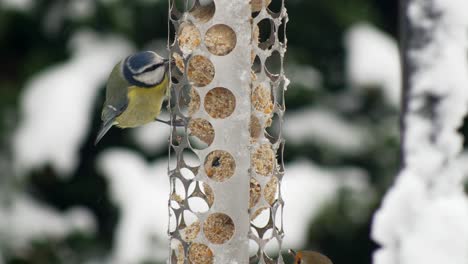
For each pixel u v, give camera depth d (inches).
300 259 296.4
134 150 551.5
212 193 241.3
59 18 553.3
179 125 246.1
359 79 557.9
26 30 562.6
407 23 145.6
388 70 559.2
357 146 561.0
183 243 244.2
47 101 536.4
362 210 541.0
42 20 557.0
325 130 561.0
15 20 557.3
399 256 140.5
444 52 142.7
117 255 510.6
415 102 144.2
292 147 557.9
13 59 568.4
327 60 575.8
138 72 295.9
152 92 295.9
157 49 550.6
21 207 554.3
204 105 241.0
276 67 543.2
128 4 546.3
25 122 537.3
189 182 242.8
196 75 241.4
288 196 527.5
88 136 546.3
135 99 297.6
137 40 553.6
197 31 240.8
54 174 537.6
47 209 561.6
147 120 302.7
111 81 304.3
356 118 571.2
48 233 554.3
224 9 240.1
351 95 569.9
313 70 573.0
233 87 240.1
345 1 574.2
